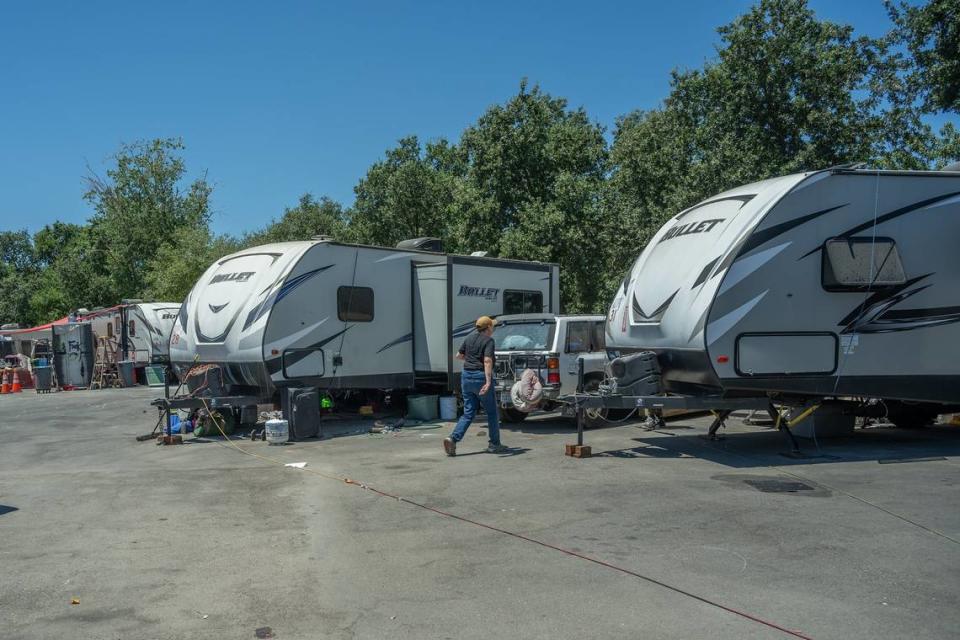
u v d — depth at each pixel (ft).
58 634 12.84
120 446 35.40
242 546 17.83
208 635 12.74
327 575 15.64
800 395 28.86
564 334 36.88
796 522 18.79
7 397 74.43
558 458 28.40
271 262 38.17
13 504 22.81
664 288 28.96
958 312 28.60
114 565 16.55
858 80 63.21
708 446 30.76
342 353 39.45
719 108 68.90
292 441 34.83
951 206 28.68
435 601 14.07
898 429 35.29
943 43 53.83
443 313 42.14
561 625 12.83
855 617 12.89
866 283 27.14
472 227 84.99
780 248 26.68
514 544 17.52
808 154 61.87
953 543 16.94
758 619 12.88
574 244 77.77
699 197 65.46
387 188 101.35
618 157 88.02
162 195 141.90
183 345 40.04
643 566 15.74
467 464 27.66
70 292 158.20
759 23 64.95
